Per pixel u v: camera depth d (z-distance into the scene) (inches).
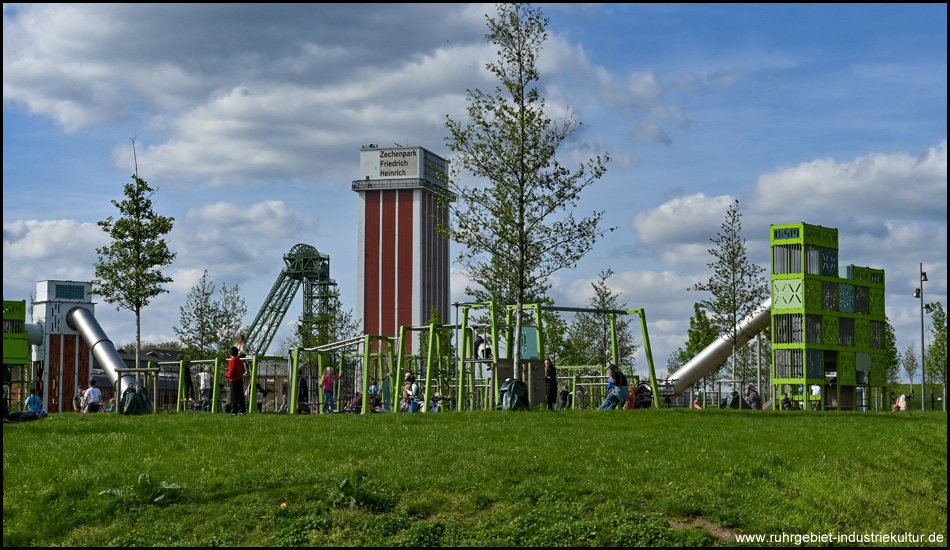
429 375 1182.9
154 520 542.6
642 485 587.8
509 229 1152.8
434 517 542.9
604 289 2246.6
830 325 1780.3
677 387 2010.3
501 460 647.1
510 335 1284.4
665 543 498.3
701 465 645.9
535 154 1144.2
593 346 2214.6
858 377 1856.5
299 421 894.4
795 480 630.5
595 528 516.1
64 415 1155.9
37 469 634.8
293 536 510.9
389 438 751.7
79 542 518.9
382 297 6815.9
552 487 574.6
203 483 595.2
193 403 1547.7
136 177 1727.4
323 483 584.7
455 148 1153.4
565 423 872.3
